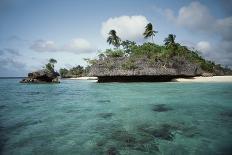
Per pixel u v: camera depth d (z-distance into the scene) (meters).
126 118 10.05
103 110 12.11
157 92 19.73
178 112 10.99
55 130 8.30
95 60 39.59
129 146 6.52
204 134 7.49
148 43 43.56
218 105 12.56
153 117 10.10
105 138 7.28
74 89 28.02
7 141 7.07
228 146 6.36
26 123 9.37
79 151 6.17
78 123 9.31
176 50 45.53
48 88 31.05
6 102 15.96
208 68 51.72
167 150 6.14
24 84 41.66
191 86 24.52
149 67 35.72
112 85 30.69
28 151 6.20
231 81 30.42
